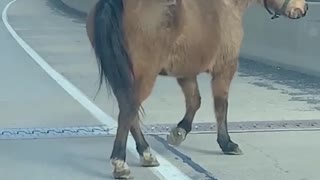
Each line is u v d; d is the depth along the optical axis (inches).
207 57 318.3
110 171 315.0
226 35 328.2
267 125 413.4
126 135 299.3
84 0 1448.1
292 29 627.2
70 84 565.6
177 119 428.1
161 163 327.6
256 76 615.2
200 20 310.0
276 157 340.5
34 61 718.5
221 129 347.3
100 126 405.4
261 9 679.7
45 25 1215.6
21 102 482.6
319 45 589.0
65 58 749.9
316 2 597.6
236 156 343.3
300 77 607.2
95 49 289.3
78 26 1199.6
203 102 493.7
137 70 292.2
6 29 1127.0
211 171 315.0
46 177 305.4
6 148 354.6
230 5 329.4
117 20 284.8
